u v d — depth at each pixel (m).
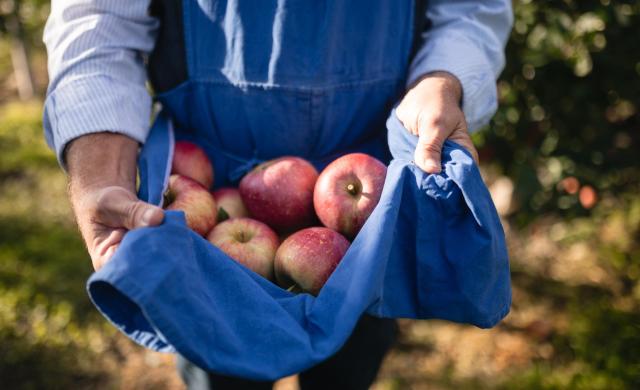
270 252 1.16
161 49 1.32
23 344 2.84
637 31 2.42
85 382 2.68
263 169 1.25
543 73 2.60
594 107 2.67
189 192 1.19
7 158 4.50
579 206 2.67
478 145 2.81
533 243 3.50
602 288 3.14
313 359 0.91
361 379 1.69
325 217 1.18
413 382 2.64
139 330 0.96
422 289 1.09
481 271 1.05
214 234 1.18
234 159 1.38
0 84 6.12
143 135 1.21
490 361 2.73
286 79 1.25
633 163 2.67
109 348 2.86
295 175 1.22
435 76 1.24
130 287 0.84
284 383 2.60
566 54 2.49
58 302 3.09
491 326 1.12
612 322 2.85
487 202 1.03
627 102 2.69
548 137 2.75
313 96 1.26
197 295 0.91
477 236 1.03
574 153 2.69
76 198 1.08
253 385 1.50
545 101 2.69
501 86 2.67
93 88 1.15
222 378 1.46
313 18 1.20
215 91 1.31
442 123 1.10
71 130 1.13
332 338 0.93
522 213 2.76
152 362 2.79
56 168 4.43
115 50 1.21
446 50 1.28
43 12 4.77
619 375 2.53
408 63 1.35
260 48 1.24
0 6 4.48
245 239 1.18
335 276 0.99
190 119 1.36
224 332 0.91
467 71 1.26
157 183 1.16
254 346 0.93
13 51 5.62
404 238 1.08
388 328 1.68
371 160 1.19
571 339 2.79
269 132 1.32
